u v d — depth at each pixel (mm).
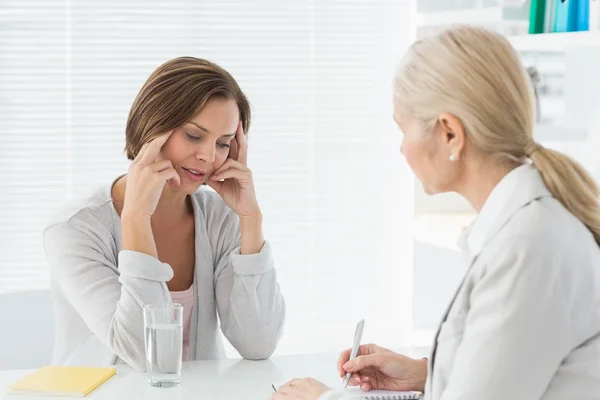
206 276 2898
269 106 4812
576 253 1735
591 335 1746
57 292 2850
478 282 1754
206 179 2812
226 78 2732
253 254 2850
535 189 1791
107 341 2631
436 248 4934
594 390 1720
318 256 4914
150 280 2613
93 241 2766
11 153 4586
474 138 1836
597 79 3848
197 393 2348
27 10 4539
